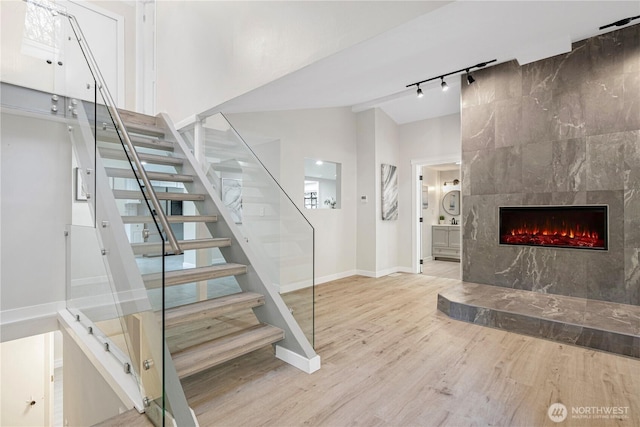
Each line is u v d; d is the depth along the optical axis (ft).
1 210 11.28
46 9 12.69
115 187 7.50
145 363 6.09
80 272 10.36
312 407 6.44
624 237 10.89
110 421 5.93
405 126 20.68
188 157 12.05
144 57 16.85
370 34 6.98
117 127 7.95
